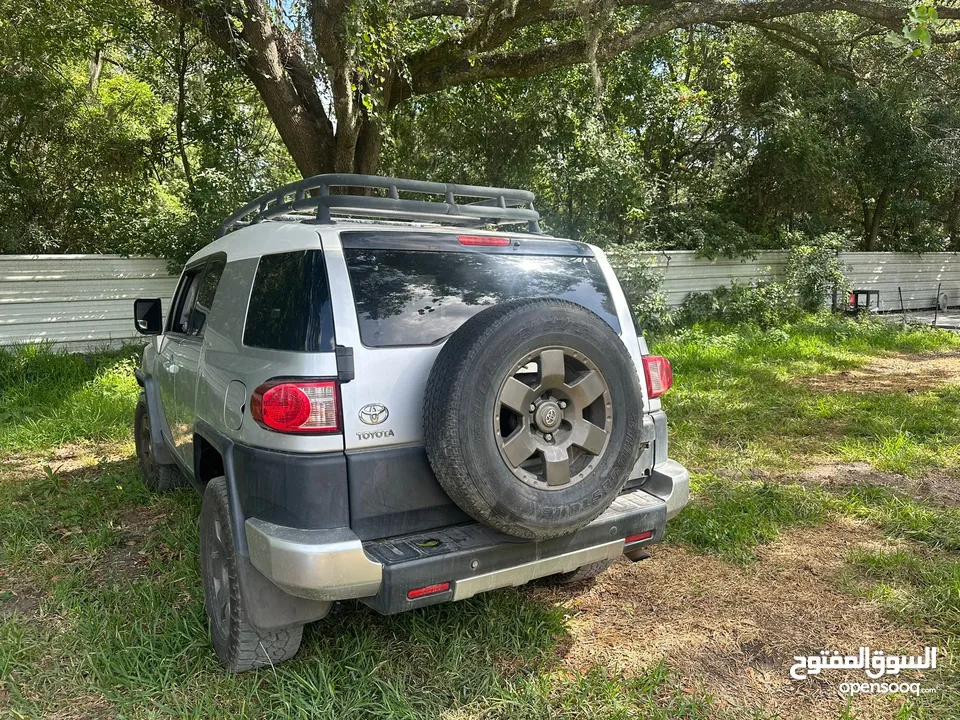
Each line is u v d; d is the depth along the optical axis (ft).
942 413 23.77
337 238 9.23
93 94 42.06
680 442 21.18
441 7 33.81
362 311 8.82
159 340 15.72
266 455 8.57
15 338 32.37
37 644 10.39
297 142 32.94
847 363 34.81
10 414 24.14
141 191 41.14
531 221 12.75
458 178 48.01
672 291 47.70
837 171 54.24
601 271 11.24
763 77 54.13
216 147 43.29
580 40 33.68
